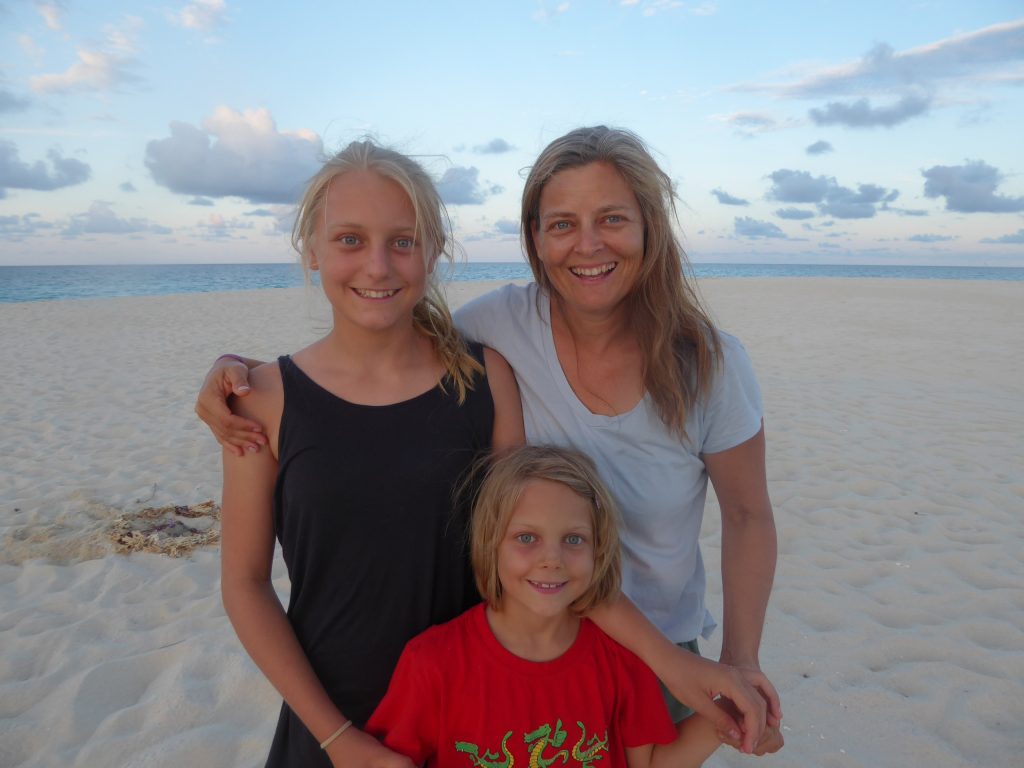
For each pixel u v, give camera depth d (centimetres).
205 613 343
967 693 288
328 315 1591
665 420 156
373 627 145
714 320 177
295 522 142
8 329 1408
